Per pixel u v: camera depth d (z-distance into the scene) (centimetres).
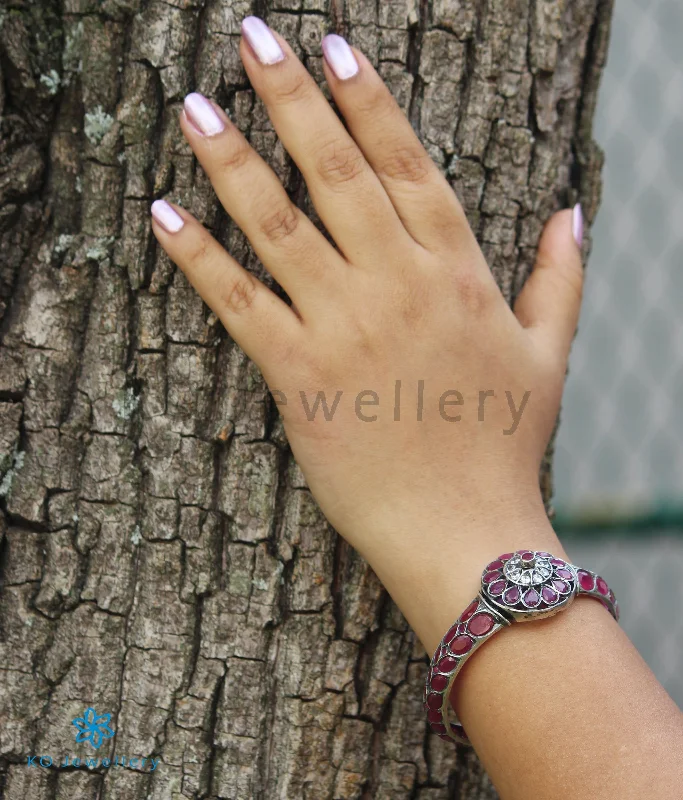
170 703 96
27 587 96
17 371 95
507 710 89
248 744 96
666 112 200
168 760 96
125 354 95
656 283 213
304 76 91
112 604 96
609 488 216
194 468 96
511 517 92
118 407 95
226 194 92
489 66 96
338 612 97
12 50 93
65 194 95
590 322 215
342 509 93
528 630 89
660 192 207
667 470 217
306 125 91
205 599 96
